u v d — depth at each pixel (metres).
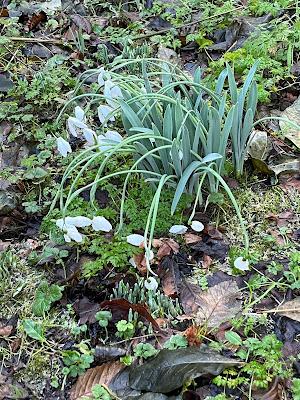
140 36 0.85
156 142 0.55
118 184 0.62
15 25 0.89
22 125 0.72
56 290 0.52
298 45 0.75
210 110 0.54
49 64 0.79
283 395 0.45
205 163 0.56
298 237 0.57
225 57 0.76
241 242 0.57
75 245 0.56
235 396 0.45
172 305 0.51
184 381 0.45
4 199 0.61
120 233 0.55
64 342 0.50
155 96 0.55
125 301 0.49
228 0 0.90
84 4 0.94
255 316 0.50
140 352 0.47
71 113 0.72
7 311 0.53
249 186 0.62
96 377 0.47
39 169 0.64
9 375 0.48
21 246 0.58
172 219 0.57
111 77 0.65
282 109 0.70
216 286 0.52
